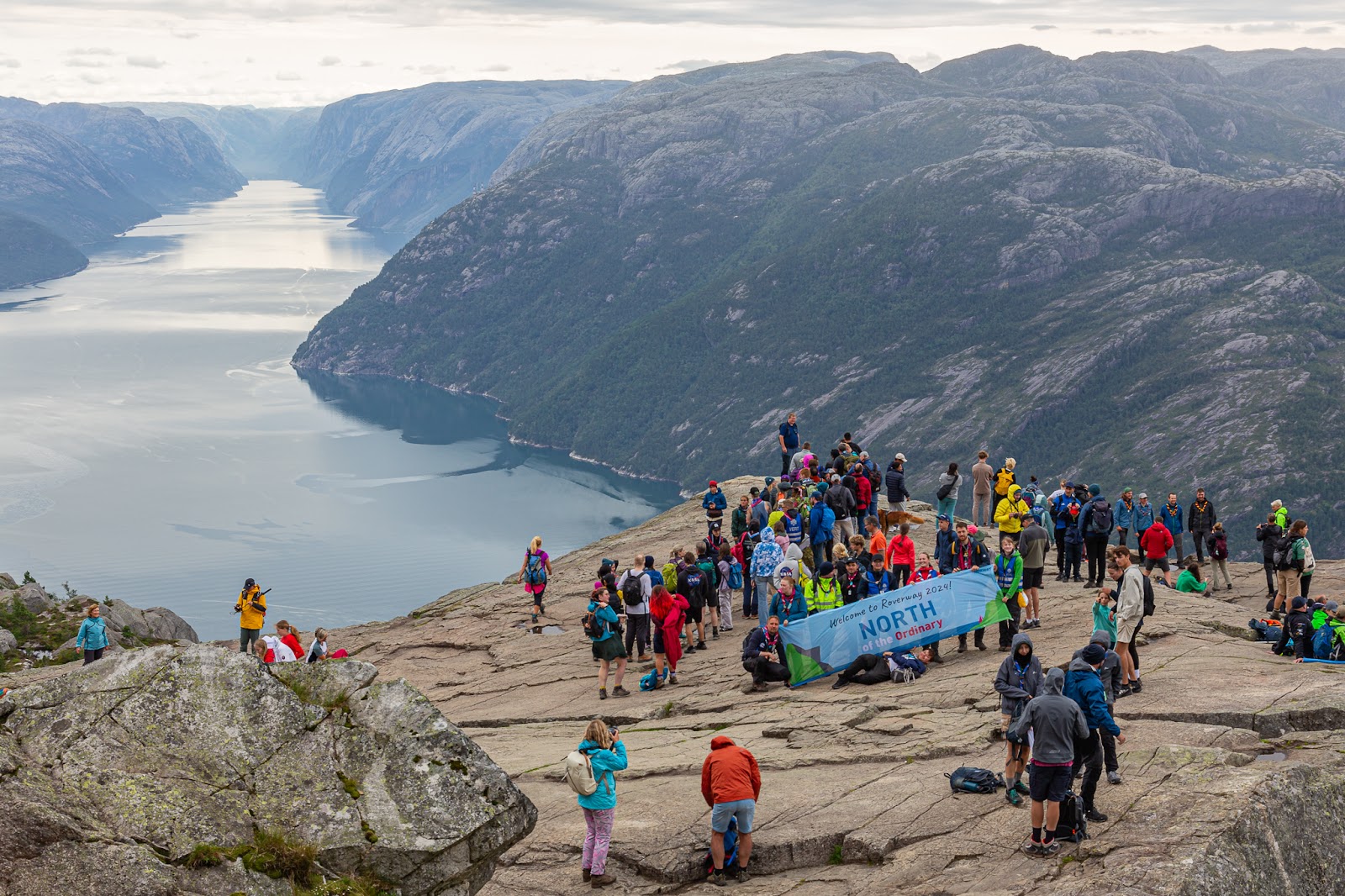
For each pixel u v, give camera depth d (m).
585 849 14.40
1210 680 18.94
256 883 10.55
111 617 43.69
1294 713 16.27
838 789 16.20
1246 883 11.85
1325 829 13.27
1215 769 14.11
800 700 22.19
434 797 11.89
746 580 31.83
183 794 11.16
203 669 12.62
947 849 13.57
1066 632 24.30
